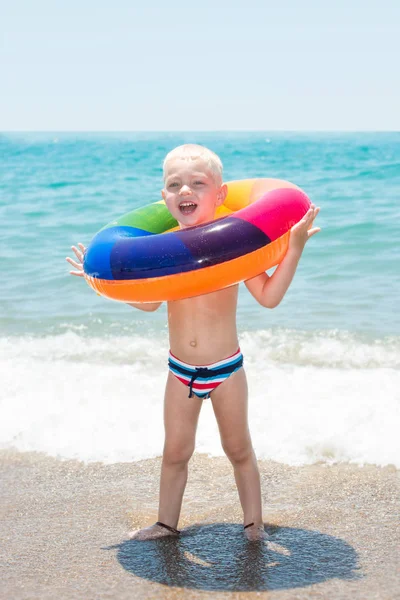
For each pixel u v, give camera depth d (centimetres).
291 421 441
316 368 554
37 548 312
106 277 305
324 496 359
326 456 404
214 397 319
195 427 325
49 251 1126
